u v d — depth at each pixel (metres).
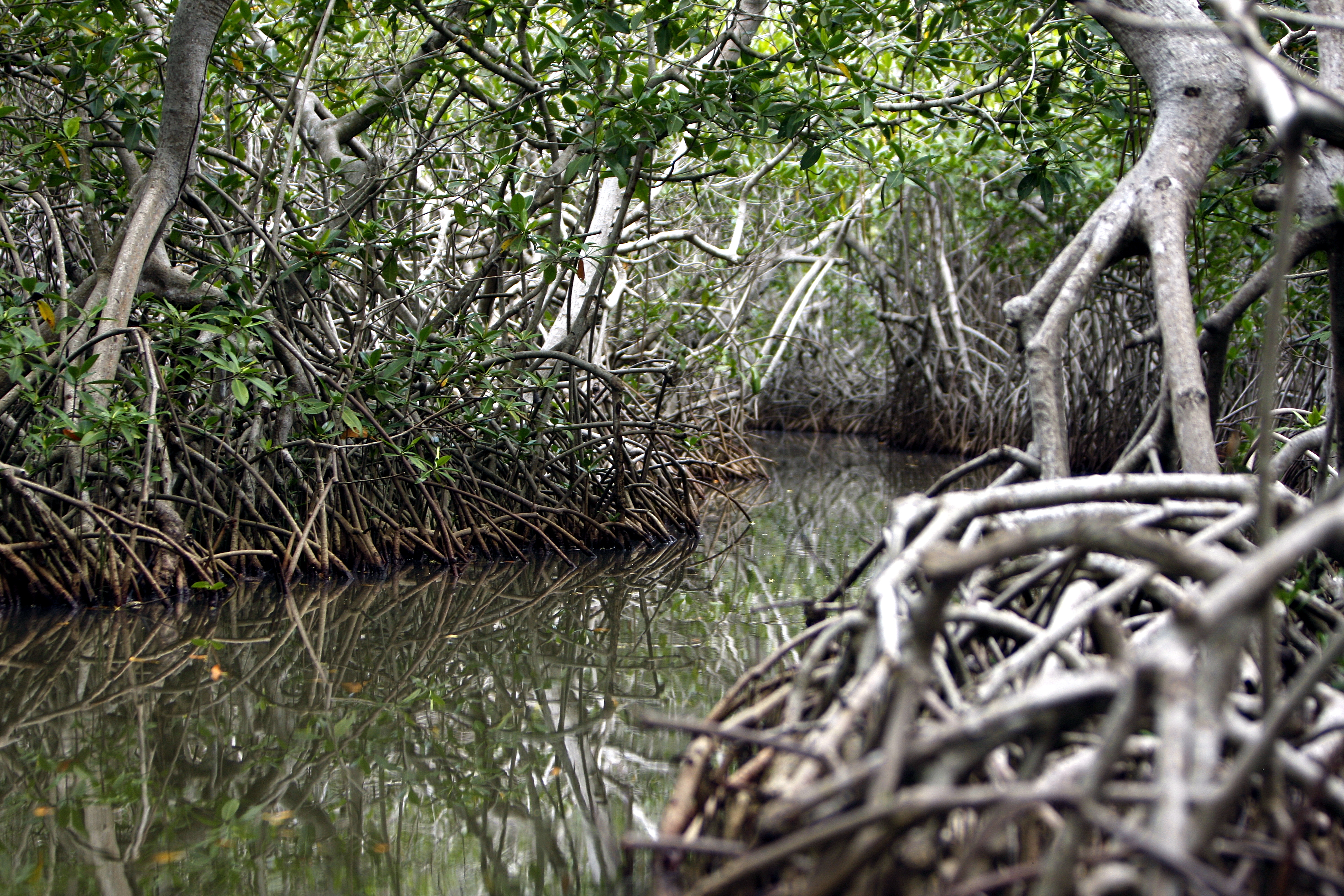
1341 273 3.48
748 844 1.75
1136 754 1.60
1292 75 1.52
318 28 6.09
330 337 6.19
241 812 2.95
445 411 6.39
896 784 1.25
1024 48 6.24
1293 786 1.77
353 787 3.14
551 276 6.57
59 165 5.55
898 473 12.90
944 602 1.38
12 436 4.99
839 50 6.12
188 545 5.25
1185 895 1.23
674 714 3.77
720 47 6.53
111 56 5.52
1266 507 1.58
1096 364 12.90
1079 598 2.07
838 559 6.95
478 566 6.46
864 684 1.56
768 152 11.31
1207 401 3.28
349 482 6.04
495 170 7.10
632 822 2.91
